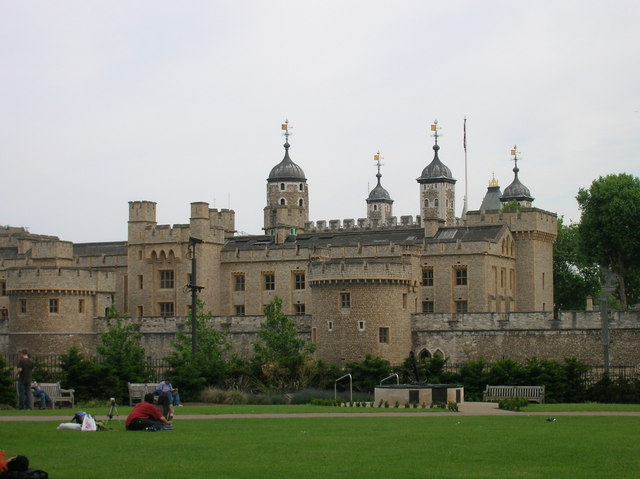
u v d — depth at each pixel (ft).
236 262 341.82
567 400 205.87
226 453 98.84
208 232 338.13
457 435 114.83
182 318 308.81
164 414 130.11
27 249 386.73
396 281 274.98
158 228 341.21
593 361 262.67
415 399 177.68
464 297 315.78
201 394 192.85
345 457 96.58
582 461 94.84
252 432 117.39
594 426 126.41
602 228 338.13
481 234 327.67
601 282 393.09
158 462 93.04
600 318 262.67
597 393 204.23
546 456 97.76
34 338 301.84
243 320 302.86
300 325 295.28
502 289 325.62
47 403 168.55
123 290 354.95
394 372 237.25
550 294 345.92
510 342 273.33
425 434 115.75
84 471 87.97
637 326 256.52
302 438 111.24
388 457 96.68
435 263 320.09
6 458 94.12
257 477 85.66
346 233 357.41
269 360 241.14
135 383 197.67
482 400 206.80
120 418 138.72
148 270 342.64
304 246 331.77
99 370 186.70
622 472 89.04
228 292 342.64
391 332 273.54
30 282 302.25
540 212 336.08
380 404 173.88
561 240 399.85
